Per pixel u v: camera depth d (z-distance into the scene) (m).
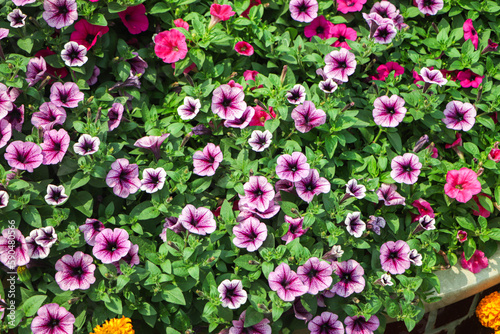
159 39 1.87
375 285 1.79
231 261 1.76
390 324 1.88
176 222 1.78
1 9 1.87
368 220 1.81
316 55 1.94
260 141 1.80
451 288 1.85
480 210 1.91
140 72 1.91
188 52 1.89
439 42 2.02
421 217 1.81
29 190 1.74
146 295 1.76
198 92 1.86
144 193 1.86
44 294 1.75
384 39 1.95
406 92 1.99
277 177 1.81
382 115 1.88
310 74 1.96
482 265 1.89
